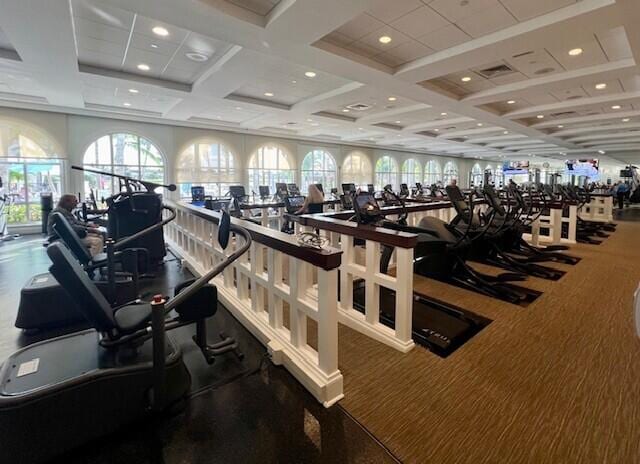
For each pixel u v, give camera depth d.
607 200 9.46
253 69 5.62
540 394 1.85
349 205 7.26
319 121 10.16
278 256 2.27
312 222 3.15
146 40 4.88
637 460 1.41
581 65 5.84
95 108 8.38
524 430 1.59
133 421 1.59
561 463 1.40
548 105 8.53
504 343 2.42
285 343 2.18
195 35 4.72
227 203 5.48
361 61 5.22
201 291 2.03
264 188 10.80
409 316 2.30
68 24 3.94
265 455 1.46
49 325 2.62
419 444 1.51
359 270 2.62
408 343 2.31
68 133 9.00
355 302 3.18
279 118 9.77
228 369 2.10
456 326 2.69
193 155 11.34
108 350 1.73
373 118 9.96
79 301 1.54
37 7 3.58
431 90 6.72
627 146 17.27
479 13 4.09
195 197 8.48
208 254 3.83
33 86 6.82
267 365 2.14
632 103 7.96
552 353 2.28
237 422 1.65
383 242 2.37
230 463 1.42
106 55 5.40
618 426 1.60
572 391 1.87
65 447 1.43
